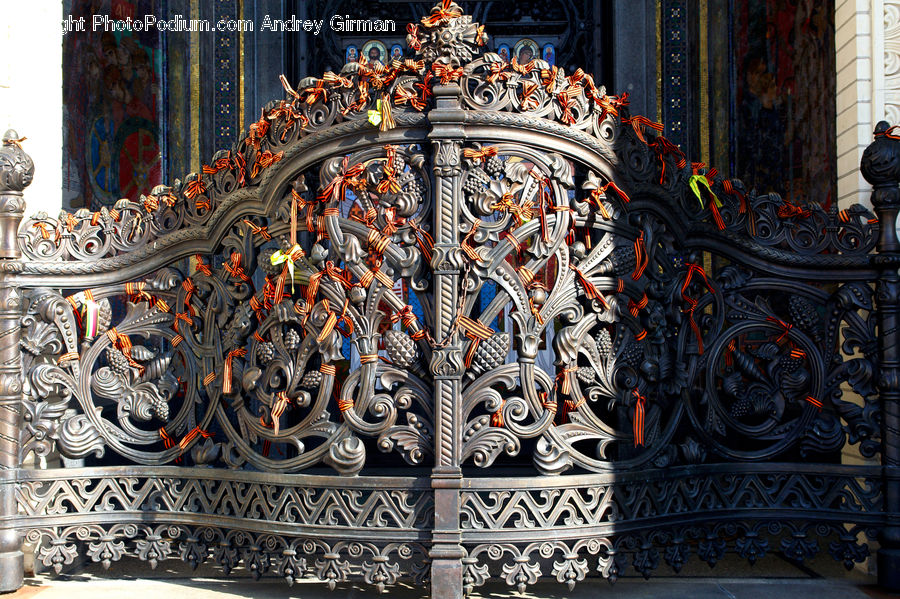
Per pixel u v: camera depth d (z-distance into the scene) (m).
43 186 3.65
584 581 3.33
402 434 2.87
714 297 3.27
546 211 2.97
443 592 2.74
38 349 3.25
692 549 3.86
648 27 7.25
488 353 2.86
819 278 3.29
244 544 3.06
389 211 2.89
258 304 3.12
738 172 6.86
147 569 3.50
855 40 3.63
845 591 3.18
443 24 2.89
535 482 2.86
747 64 6.71
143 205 3.38
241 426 3.15
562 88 2.99
